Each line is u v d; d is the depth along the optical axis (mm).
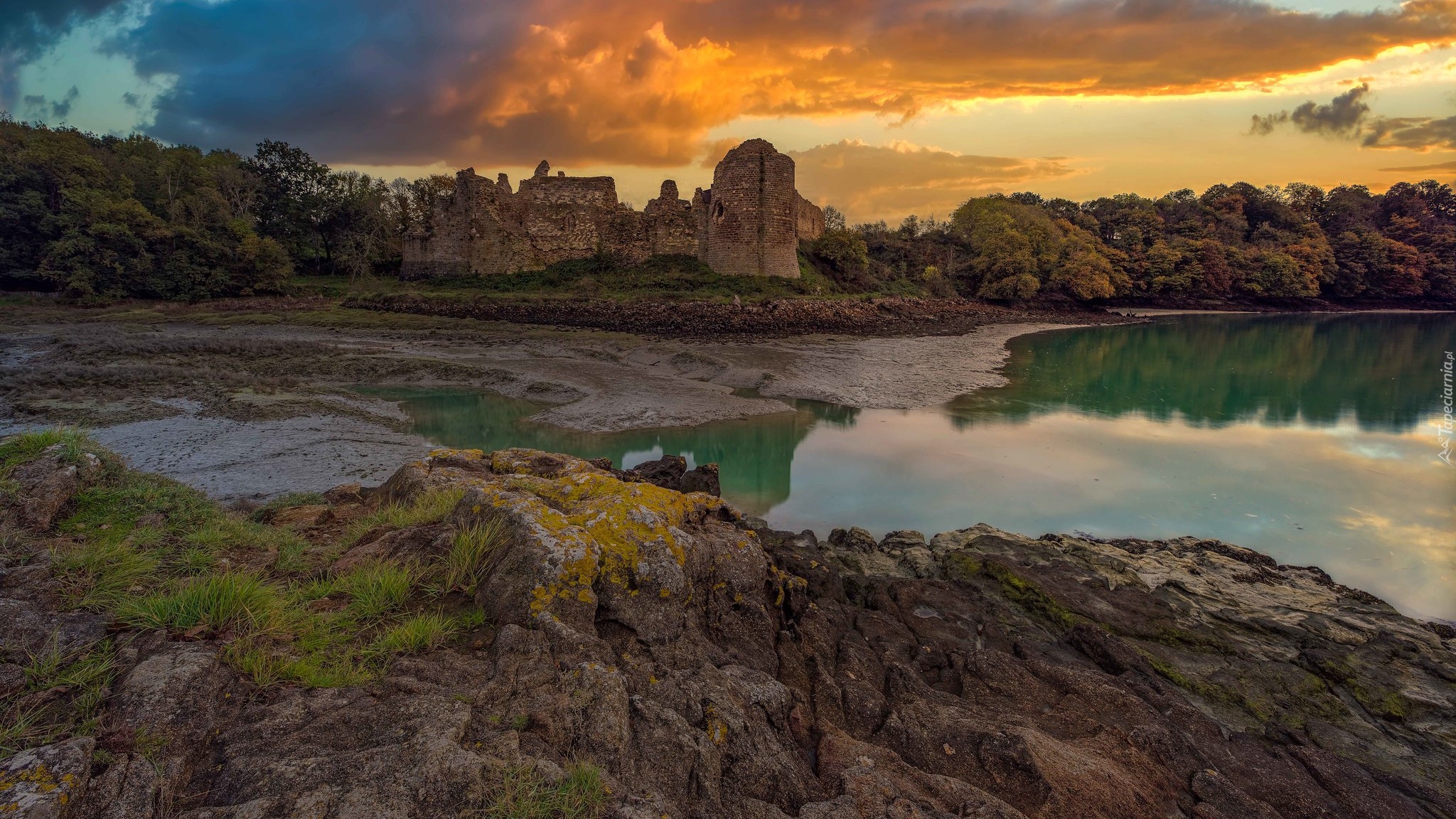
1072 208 94062
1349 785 5613
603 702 3770
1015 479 15125
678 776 3600
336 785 2900
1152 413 21859
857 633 7219
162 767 2855
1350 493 14500
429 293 45812
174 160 58781
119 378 21281
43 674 3285
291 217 61000
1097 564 10016
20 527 5051
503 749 3270
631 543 5379
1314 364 32875
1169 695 6734
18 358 26375
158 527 5605
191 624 3947
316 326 38469
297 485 13164
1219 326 53500
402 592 4828
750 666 5379
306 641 4109
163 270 46625
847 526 12547
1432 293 75562
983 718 5457
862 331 40375
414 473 8102
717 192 46312
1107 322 55969
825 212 83688
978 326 49062
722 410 20891
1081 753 5059
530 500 5637
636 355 30219
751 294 42812
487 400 22422
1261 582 9844
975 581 9484
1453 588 10578
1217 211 86250
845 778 4102
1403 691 6988
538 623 4484
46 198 47375
